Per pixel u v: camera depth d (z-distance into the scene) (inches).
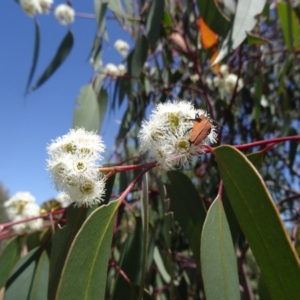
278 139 8.0
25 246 12.6
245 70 21.9
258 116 17.0
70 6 17.3
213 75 22.0
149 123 7.1
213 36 15.7
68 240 9.2
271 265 6.9
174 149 6.9
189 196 10.4
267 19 17.0
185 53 18.1
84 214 9.3
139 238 11.2
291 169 19.5
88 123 14.6
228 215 9.7
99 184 6.9
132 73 15.3
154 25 13.8
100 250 7.2
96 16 15.2
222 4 14.7
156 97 20.0
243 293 12.9
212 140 7.3
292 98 23.9
